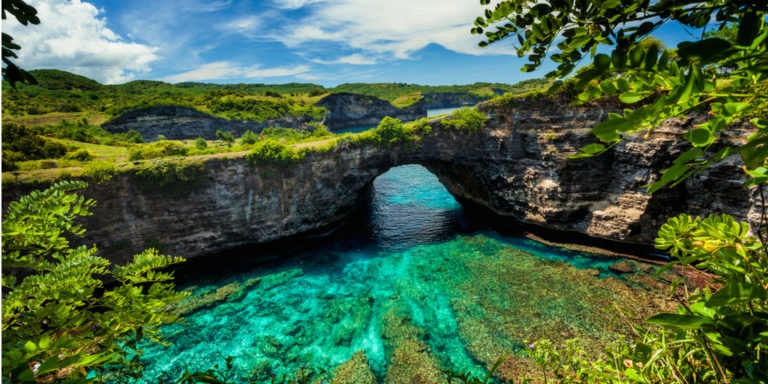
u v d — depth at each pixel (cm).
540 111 5475
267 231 5888
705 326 398
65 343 471
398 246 5822
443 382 3011
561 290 4109
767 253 454
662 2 356
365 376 3075
